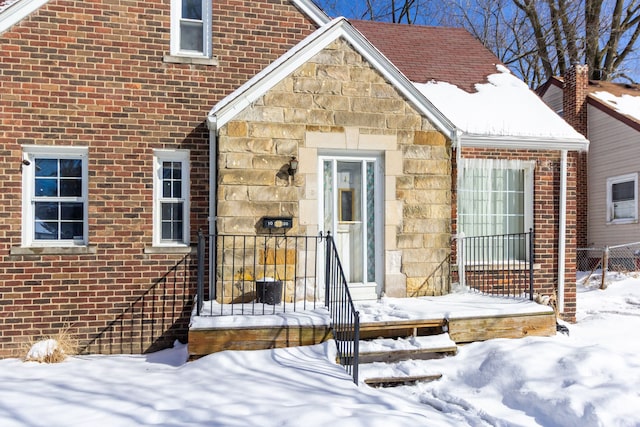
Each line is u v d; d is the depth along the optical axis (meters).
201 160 6.45
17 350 5.80
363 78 6.27
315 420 3.26
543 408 3.90
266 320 4.91
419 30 10.74
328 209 6.34
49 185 6.14
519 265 7.50
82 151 6.16
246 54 6.79
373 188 6.45
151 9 6.42
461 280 7.16
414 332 5.21
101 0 6.24
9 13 5.92
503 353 4.76
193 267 6.30
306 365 4.50
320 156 6.31
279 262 5.91
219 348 4.77
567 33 19.98
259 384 4.02
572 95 14.47
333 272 5.30
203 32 6.74
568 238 7.81
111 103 6.22
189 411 3.44
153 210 6.30
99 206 6.11
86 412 3.47
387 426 3.25
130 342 6.12
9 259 5.82
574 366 4.39
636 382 4.09
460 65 9.30
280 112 5.99
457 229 7.29
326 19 7.09
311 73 6.11
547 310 5.59
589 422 3.60
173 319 6.23
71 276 5.98
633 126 12.46
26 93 5.98
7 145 5.90
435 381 4.66
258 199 5.89
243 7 6.81
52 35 6.07
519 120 7.71
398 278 6.29
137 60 6.34
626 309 8.55
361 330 5.19
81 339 5.99
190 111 6.48
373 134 6.27
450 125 6.45
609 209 13.38
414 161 6.40
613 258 13.09
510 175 7.84
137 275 6.17
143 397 3.79
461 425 3.69
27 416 3.38
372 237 6.45
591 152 14.12
